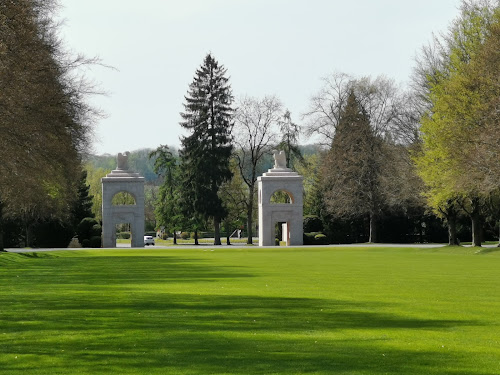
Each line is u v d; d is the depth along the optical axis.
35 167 48.47
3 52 42.84
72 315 25.22
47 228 110.94
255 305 28.22
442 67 88.81
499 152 63.94
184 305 28.22
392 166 106.62
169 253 88.19
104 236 113.81
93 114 58.41
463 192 75.44
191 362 17.11
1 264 60.28
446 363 17.00
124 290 34.94
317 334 21.05
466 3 79.69
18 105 44.28
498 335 20.94
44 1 50.94
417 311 26.41
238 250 96.12
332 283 39.22
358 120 111.44
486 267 54.47
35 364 16.95
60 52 55.50
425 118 81.50
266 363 16.98
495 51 69.44
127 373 15.99
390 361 17.22
